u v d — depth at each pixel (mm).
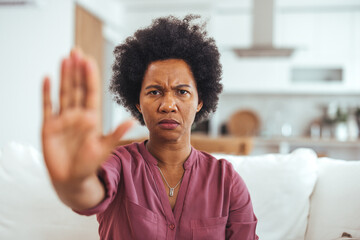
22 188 1287
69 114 464
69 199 540
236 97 5656
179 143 843
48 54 3314
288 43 5105
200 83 947
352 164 1259
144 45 881
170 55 852
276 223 1220
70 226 1253
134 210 788
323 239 1191
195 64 866
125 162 836
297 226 1225
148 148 893
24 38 3307
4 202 1274
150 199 811
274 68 5184
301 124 5508
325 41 5043
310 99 5484
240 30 5145
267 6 4066
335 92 5312
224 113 5680
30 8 3301
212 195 854
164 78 816
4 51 3305
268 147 5113
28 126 3254
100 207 601
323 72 5246
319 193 1262
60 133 470
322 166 1319
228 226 876
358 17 4957
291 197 1241
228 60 5277
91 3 3965
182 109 810
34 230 1254
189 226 809
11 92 3287
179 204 823
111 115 5059
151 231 786
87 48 3994
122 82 973
